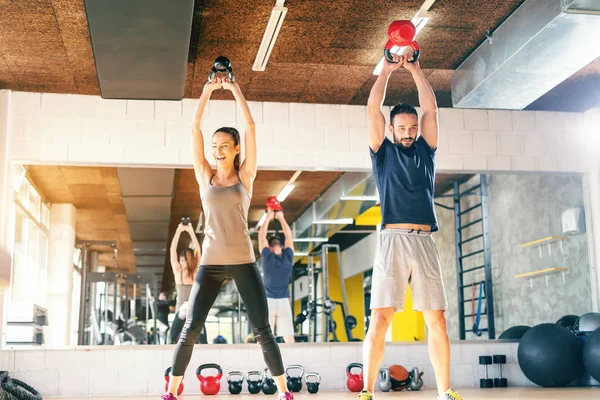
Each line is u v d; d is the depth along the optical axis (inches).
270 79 253.6
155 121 266.7
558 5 182.2
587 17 182.9
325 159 276.2
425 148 145.5
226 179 150.6
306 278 298.5
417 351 265.7
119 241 353.4
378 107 145.4
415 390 248.1
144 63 213.6
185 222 280.7
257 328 145.3
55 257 319.0
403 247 138.9
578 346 249.6
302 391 255.3
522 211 304.7
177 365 143.6
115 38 193.9
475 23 212.2
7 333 249.3
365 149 279.4
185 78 228.2
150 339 305.9
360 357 264.4
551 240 297.3
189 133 268.1
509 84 228.7
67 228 321.1
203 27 207.8
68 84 255.0
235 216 145.2
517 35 203.0
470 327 315.0
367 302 301.7
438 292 139.6
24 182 275.3
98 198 313.4
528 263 301.7
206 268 143.9
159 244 365.7
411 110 144.3
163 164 264.8
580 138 293.9
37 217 300.4
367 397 132.9
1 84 255.3
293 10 198.4
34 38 213.0
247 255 144.5
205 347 255.0
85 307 315.0
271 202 287.6
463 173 287.9
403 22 145.3
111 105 265.3
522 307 300.8
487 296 310.2
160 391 250.2
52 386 245.9
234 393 247.9
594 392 215.2
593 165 290.4
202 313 142.9
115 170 274.1
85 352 249.6
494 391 229.6
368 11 199.6
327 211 302.8
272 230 287.6
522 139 290.4
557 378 248.7
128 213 328.5
